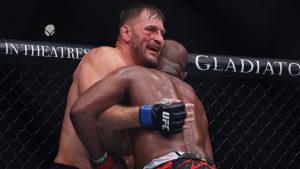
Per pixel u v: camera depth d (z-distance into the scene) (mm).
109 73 4148
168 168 3723
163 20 4348
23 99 8023
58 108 7449
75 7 9781
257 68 5871
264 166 8250
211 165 3834
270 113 7949
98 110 3854
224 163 8250
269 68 5906
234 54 10211
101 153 3988
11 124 7445
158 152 3787
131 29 4309
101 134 3957
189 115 3754
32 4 9695
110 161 4059
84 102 3842
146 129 3865
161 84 3988
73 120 3857
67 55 5477
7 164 7730
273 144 8094
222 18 10125
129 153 4094
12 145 8062
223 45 10195
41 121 8016
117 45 4453
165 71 4305
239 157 7492
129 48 4348
